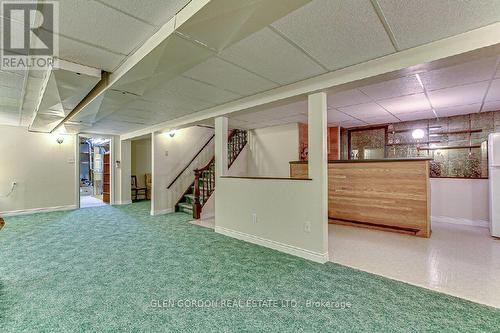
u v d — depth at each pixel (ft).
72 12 5.53
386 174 14.20
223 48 6.89
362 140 22.50
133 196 27.35
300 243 10.25
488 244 11.82
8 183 18.83
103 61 8.02
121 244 11.78
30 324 5.77
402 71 7.56
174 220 17.35
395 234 13.58
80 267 9.02
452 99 12.91
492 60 8.21
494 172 12.92
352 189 15.43
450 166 18.15
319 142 9.61
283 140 20.27
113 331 5.55
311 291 7.36
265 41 6.79
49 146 20.72
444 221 16.72
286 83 10.09
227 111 13.07
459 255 10.34
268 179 11.50
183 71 8.27
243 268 8.99
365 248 11.25
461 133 17.44
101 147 33.14
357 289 7.47
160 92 11.09
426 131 18.81
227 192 13.62
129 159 25.46
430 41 6.79
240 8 5.04
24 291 7.29
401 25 6.08
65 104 11.20
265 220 11.60
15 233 13.75
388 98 12.65
